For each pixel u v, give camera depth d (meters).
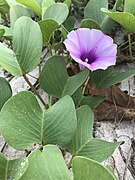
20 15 0.26
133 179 0.22
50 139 0.19
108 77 0.23
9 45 0.28
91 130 0.20
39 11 0.26
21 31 0.22
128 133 0.25
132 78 0.27
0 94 0.22
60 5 0.25
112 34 0.30
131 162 0.23
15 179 0.17
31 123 0.19
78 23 0.31
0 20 0.31
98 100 0.23
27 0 0.25
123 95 0.25
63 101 0.20
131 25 0.24
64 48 0.28
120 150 0.23
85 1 0.31
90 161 0.15
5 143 0.24
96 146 0.20
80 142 0.20
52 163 0.16
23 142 0.19
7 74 0.28
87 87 0.25
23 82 0.27
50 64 0.22
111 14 0.23
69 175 0.16
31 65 0.22
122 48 0.29
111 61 0.22
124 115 0.25
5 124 0.18
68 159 0.23
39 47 0.22
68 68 0.27
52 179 0.16
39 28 0.22
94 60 0.23
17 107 0.19
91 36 0.23
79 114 0.21
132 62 0.29
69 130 0.19
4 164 0.18
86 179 0.15
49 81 0.23
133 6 0.25
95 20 0.27
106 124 0.25
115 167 0.23
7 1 0.27
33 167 0.16
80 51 0.23
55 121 0.20
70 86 0.22
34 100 0.20
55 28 0.23
